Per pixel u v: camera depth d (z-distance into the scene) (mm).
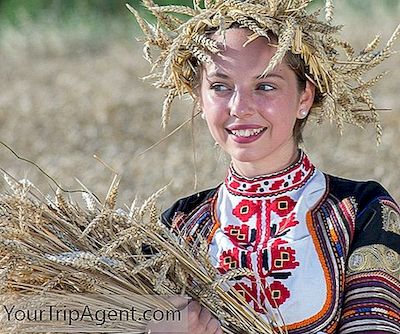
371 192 3713
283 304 3572
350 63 3818
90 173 9844
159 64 3977
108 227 3615
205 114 3748
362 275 3562
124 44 16812
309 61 3703
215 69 3662
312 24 3713
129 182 9359
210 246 3746
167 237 3586
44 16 19297
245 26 3654
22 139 11461
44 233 3551
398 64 12453
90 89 13508
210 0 3766
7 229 3514
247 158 3682
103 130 11367
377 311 3514
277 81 3646
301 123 3844
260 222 3707
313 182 3750
